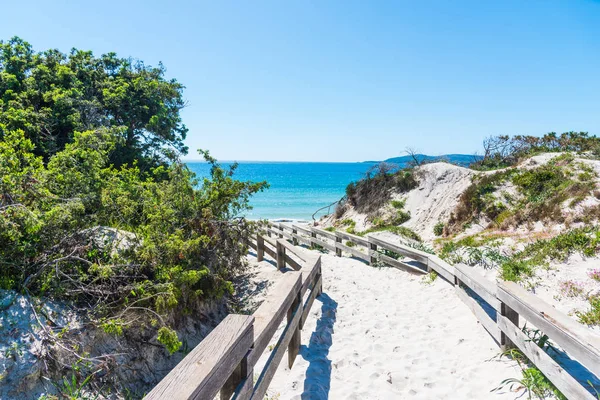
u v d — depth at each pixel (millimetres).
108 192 5363
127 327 3750
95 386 3260
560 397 2770
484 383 3332
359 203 20422
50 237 3914
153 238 4781
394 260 7996
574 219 9438
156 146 16688
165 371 4105
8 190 3816
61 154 5004
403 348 4285
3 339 2889
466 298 5254
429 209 16625
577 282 4996
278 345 3340
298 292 4250
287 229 14055
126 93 14938
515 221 11672
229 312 6008
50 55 14422
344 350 4324
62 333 3148
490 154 21359
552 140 21703
